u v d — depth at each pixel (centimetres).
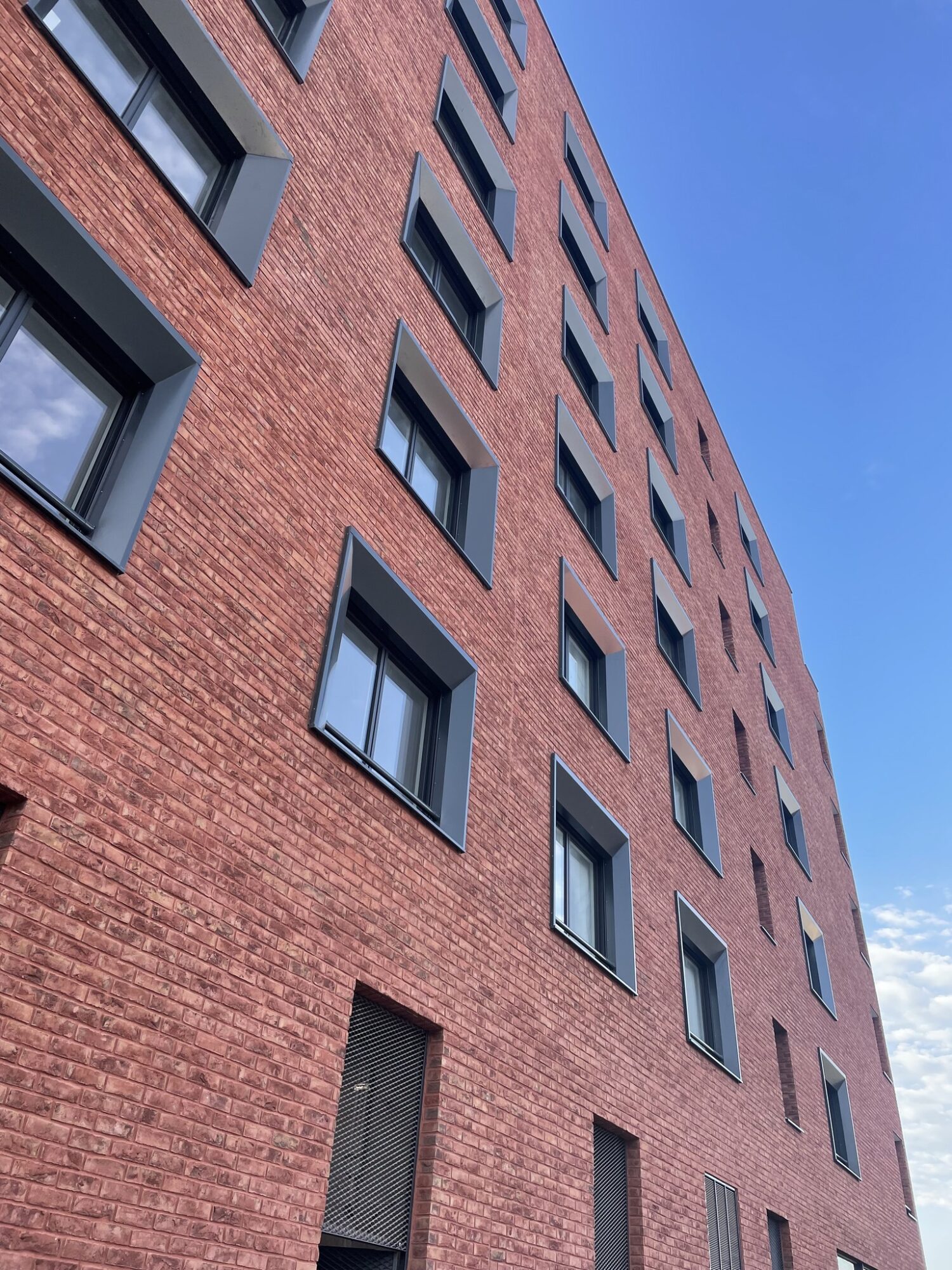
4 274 681
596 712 1534
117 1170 512
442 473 1236
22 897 509
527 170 1781
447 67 1495
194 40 898
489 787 1033
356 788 809
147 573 656
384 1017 788
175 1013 575
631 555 1791
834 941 2797
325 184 1032
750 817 2192
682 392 2650
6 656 542
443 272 1417
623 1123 1116
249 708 710
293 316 904
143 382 759
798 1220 1720
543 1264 866
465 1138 815
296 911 695
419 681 1045
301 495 838
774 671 2972
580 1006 1093
